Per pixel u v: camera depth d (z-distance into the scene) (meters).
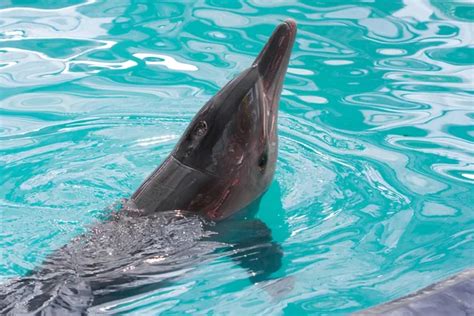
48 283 8.65
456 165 12.19
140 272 9.02
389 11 17.89
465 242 10.21
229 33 16.78
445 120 13.56
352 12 17.88
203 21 17.36
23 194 11.25
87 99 14.30
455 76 15.09
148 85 14.83
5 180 11.66
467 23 17.27
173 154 10.34
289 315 8.73
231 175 10.19
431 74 15.19
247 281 9.21
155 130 13.20
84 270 8.92
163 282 9.01
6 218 10.56
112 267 9.00
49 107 14.04
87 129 13.23
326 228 10.52
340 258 9.85
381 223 10.66
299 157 12.30
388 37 16.69
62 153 12.46
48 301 8.33
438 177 11.85
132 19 17.52
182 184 10.02
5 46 16.33
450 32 16.88
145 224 9.66
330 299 9.02
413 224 10.64
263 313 8.73
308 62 15.70
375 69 15.41
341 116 13.75
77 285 8.66
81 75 15.23
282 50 10.69
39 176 11.75
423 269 9.62
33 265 9.48
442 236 10.35
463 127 13.33
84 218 10.59
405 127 13.37
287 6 18.17
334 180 11.70
